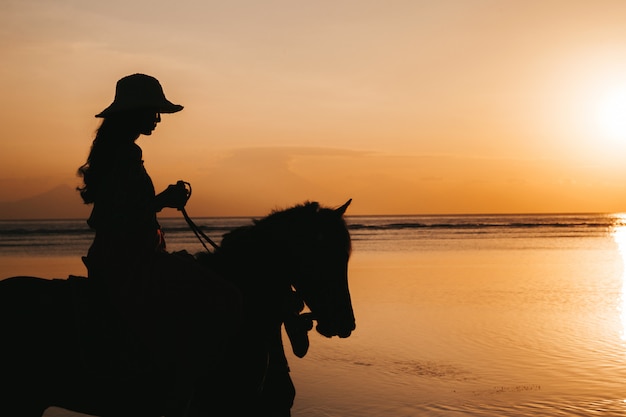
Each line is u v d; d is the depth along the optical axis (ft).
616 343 39.50
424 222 549.54
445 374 31.60
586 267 96.17
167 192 13.89
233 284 14.10
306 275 14.75
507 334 42.14
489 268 93.91
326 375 31.37
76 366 13.26
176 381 13.33
